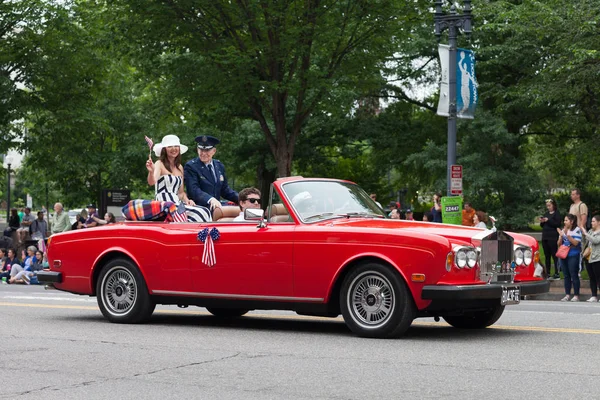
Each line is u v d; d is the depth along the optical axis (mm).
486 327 10844
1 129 36750
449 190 21641
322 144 41625
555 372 7395
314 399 6309
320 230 9930
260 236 10352
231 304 10703
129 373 7445
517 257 10273
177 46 28359
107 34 29734
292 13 26406
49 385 6930
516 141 36750
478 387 6730
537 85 30781
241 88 27188
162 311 13562
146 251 11266
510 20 32781
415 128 41469
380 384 6875
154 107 35062
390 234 9492
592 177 41906
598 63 27984
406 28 28594
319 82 27250
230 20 26609
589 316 12727
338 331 10516
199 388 6754
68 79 36750
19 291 20641
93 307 14242
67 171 46406
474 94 21891
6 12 34625
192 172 12117
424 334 10156
